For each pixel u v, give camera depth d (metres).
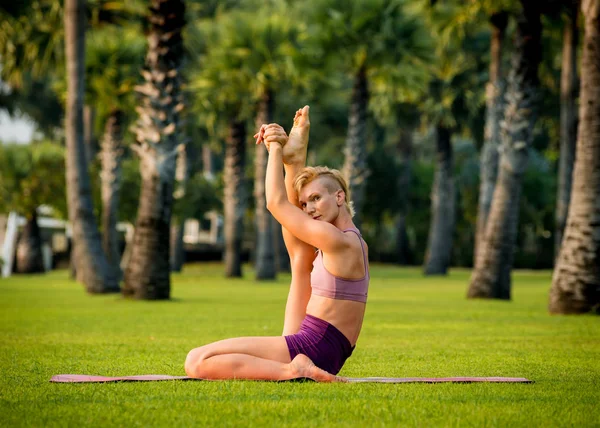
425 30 43.25
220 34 50.69
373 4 42.97
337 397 7.15
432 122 56.38
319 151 71.50
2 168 57.28
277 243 60.50
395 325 18.19
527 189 69.38
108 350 12.62
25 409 6.75
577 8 32.12
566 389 8.23
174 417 6.32
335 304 7.86
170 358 11.45
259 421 6.17
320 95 51.12
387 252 84.19
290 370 7.79
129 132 54.78
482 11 39.47
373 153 75.38
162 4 27.78
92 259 33.03
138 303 26.30
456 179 76.00
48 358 11.41
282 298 29.61
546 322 19.00
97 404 6.94
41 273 61.72
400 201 75.62
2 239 68.12
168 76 27.78
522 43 29.62
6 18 39.69
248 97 50.50
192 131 62.97
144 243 27.78
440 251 60.06
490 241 30.02
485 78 54.25
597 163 21.36
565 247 21.78
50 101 80.31
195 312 22.20
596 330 16.84
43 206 61.72
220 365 7.95
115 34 45.97
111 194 44.53
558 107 53.44
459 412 6.66
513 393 7.79
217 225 82.94
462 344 13.91
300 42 47.94
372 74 46.00
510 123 29.84
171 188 27.92
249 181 70.25
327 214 7.91
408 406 6.85
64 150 59.88
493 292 29.75
